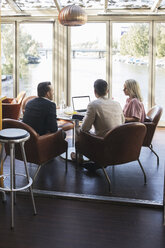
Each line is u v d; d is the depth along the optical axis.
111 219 2.93
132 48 6.84
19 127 3.40
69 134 6.09
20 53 7.20
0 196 3.32
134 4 6.45
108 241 2.57
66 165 4.13
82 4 6.57
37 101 3.78
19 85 7.33
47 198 3.34
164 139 5.80
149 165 4.40
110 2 6.38
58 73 7.12
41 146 3.53
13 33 7.07
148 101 6.94
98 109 3.63
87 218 2.94
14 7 6.63
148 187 3.63
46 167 4.27
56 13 6.84
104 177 3.94
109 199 3.25
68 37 6.97
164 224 2.85
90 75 7.09
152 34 6.69
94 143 3.54
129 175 4.02
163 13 6.53
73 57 7.06
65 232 2.70
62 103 5.07
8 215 2.96
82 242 2.55
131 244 2.54
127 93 4.31
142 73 6.90
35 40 7.11
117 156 3.49
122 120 3.85
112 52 6.91
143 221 2.90
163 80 6.83
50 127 3.71
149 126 4.15
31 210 3.06
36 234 2.66
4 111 6.14
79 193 3.42
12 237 2.61
